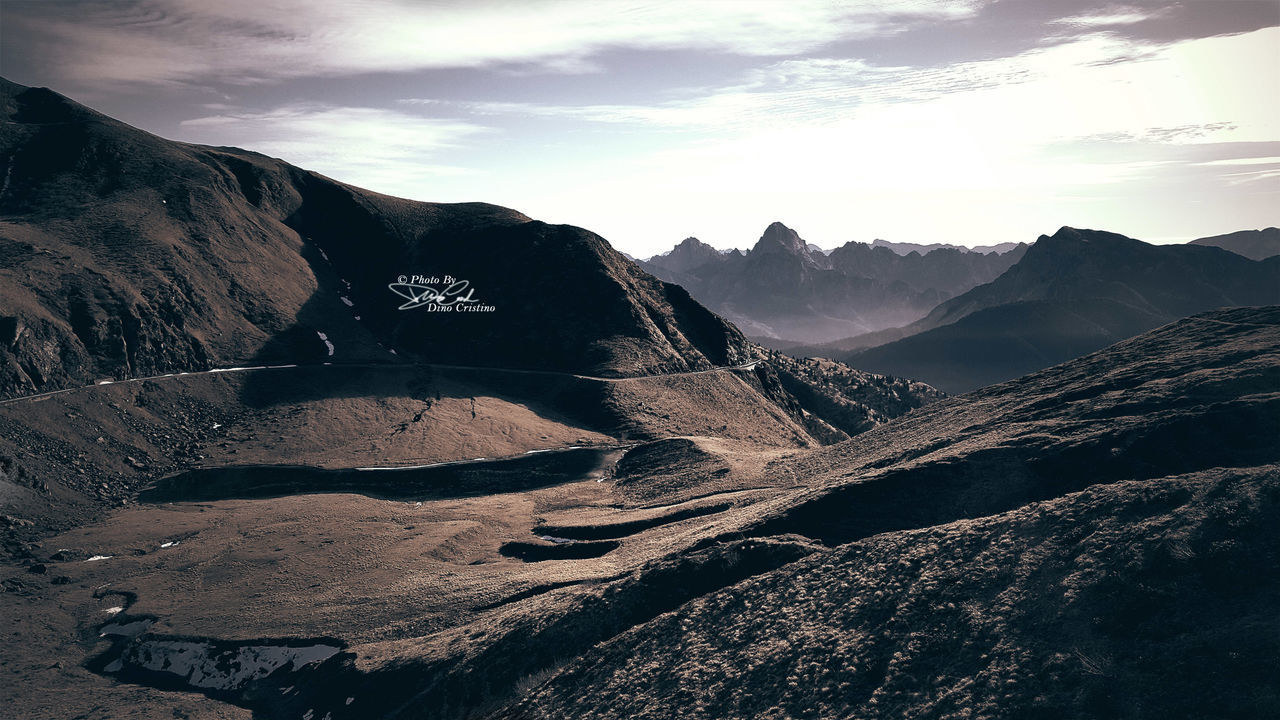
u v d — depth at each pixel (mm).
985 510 48094
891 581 37969
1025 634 29859
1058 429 54875
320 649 59688
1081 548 34031
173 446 129750
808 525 51969
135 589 76375
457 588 68438
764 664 34781
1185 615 27688
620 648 42219
